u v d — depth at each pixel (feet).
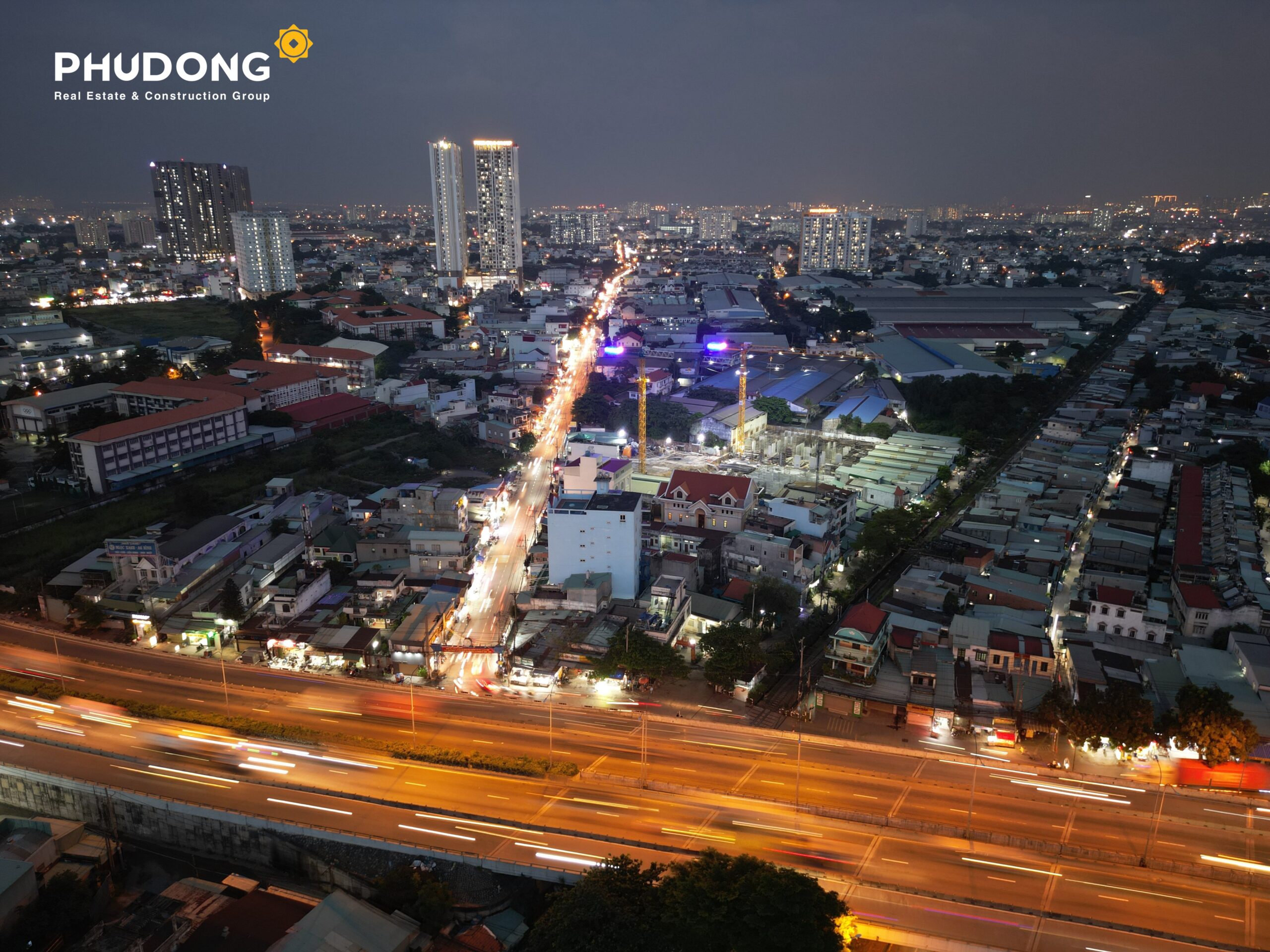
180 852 331.57
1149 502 598.75
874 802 325.01
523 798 326.24
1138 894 278.26
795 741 368.27
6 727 372.58
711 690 413.18
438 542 512.63
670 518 565.53
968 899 275.18
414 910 279.49
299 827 305.73
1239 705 356.79
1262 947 256.32
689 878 263.49
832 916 250.98
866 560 538.47
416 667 423.64
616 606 463.42
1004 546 532.73
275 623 460.14
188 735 366.84
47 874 306.14
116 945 263.49
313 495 608.19
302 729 368.89
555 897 284.61
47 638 458.91
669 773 343.46
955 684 391.45
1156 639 417.90
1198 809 322.55
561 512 485.97
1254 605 414.00
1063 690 369.50
